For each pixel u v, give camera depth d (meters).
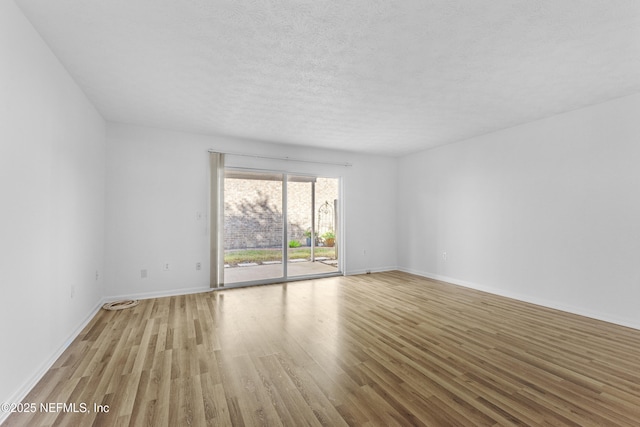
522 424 1.68
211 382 2.11
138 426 1.65
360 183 6.24
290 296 4.43
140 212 4.30
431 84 3.02
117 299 4.13
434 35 2.20
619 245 3.33
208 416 1.74
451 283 5.32
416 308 3.85
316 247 7.02
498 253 4.59
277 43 2.31
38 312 2.16
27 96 2.01
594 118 3.54
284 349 2.65
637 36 2.19
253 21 2.04
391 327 3.18
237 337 2.91
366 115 3.92
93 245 3.59
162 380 2.13
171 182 4.51
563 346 2.72
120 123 4.20
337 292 4.67
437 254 5.66
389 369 2.30
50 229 2.37
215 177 4.74
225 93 3.23
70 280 2.80
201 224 4.71
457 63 2.61
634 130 3.23
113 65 2.64
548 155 3.98
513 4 1.86
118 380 2.13
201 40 2.27
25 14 1.96
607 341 2.84
